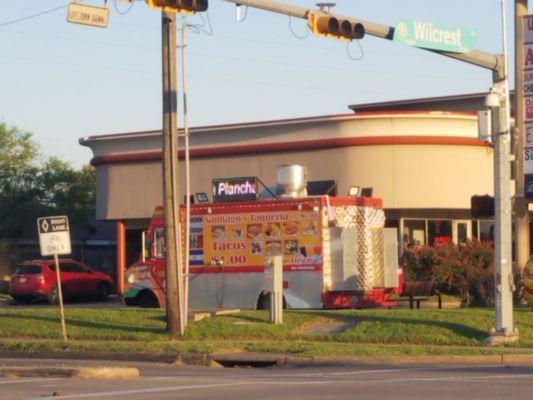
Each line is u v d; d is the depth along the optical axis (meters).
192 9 23.53
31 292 54.59
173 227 32.88
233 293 39.31
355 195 39.06
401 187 48.25
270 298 33.91
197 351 29.45
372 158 48.34
